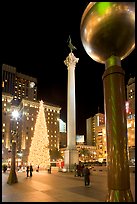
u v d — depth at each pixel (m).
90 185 18.14
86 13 4.69
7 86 152.38
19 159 84.06
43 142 55.59
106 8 4.33
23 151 116.06
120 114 4.16
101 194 12.98
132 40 4.56
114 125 4.13
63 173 35.31
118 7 4.27
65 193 13.49
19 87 161.62
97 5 4.44
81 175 28.16
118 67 4.45
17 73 163.50
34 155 54.44
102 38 4.54
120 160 3.98
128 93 104.00
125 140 4.10
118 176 3.93
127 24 4.36
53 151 108.31
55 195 12.70
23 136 121.25
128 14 4.32
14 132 26.59
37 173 37.69
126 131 4.18
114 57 4.65
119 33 4.41
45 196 12.32
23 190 15.12
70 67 41.66
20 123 127.69
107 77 4.45
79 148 131.25
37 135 55.97
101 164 70.94
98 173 34.59
